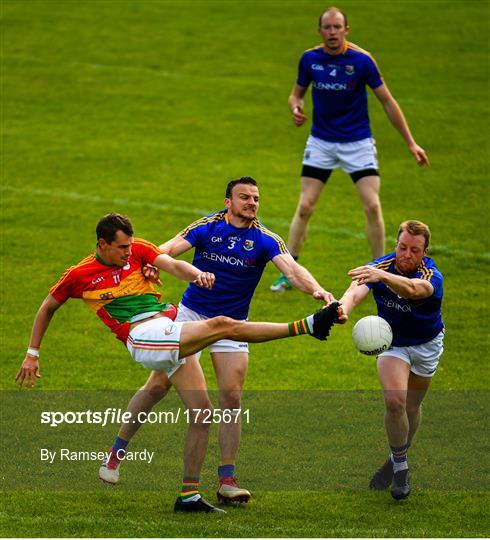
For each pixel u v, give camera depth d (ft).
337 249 177.88
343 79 149.18
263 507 90.74
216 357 93.25
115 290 91.09
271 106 272.51
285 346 140.97
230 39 328.29
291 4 361.51
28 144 237.86
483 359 135.13
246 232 95.30
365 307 154.92
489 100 273.13
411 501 92.38
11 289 158.92
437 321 93.91
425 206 200.54
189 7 359.66
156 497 93.15
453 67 298.97
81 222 189.78
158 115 263.29
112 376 128.88
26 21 337.93
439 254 174.70
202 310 96.89
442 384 126.93
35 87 281.54
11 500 91.66
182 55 313.73
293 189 212.23
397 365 93.25
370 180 151.43
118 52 314.76
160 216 193.67
